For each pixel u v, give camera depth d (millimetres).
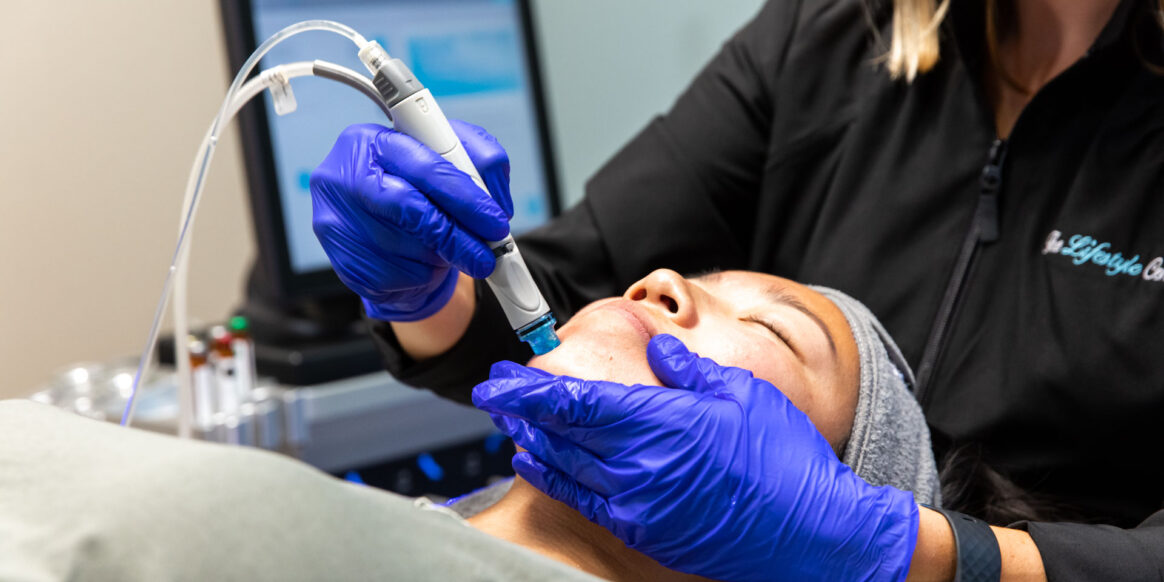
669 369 889
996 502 1125
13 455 650
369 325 1194
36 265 2322
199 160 1003
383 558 621
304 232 2029
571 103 2900
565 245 1398
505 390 812
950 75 1273
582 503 845
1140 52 1140
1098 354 1114
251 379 1775
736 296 1078
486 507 1076
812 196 1363
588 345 936
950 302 1219
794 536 822
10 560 545
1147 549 924
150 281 2465
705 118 1431
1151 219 1124
